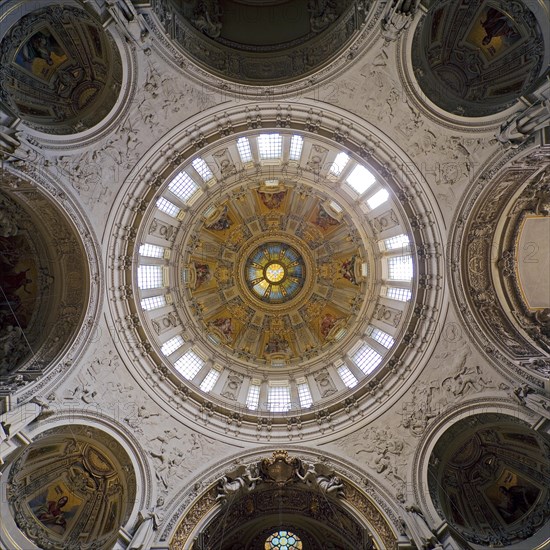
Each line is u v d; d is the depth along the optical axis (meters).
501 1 17.67
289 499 22.08
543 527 19.00
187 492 20.30
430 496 19.61
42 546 19.09
